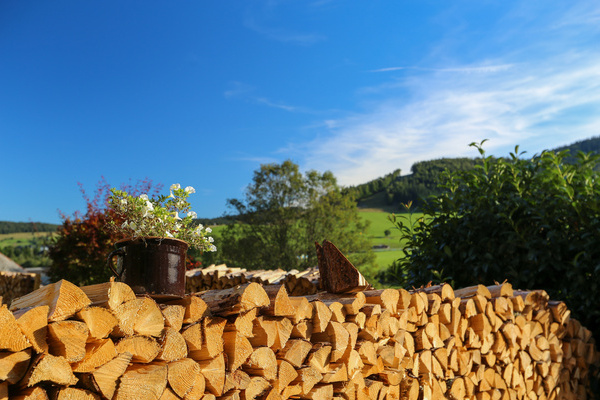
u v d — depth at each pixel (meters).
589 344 4.71
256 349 2.07
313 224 19.34
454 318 3.29
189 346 1.88
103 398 1.55
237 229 19.55
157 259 2.41
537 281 5.07
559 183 5.15
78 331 1.48
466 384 3.38
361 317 2.63
